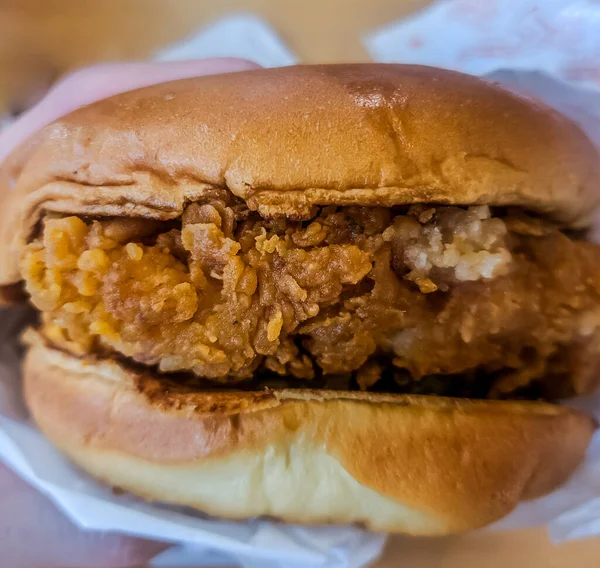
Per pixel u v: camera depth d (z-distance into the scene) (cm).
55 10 23
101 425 12
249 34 22
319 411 12
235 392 12
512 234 12
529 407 12
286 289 11
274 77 12
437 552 16
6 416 14
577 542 16
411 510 12
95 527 14
